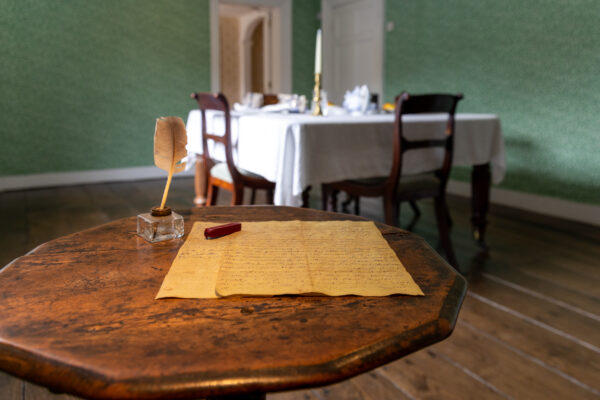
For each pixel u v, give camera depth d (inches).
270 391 17.7
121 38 193.0
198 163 121.5
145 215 34.2
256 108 128.3
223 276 26.4
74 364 18.1
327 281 26.1
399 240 34.1
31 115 181.3
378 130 88.0
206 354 19.1
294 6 229.8
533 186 148.7
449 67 171.3
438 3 172.1
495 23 153.4
